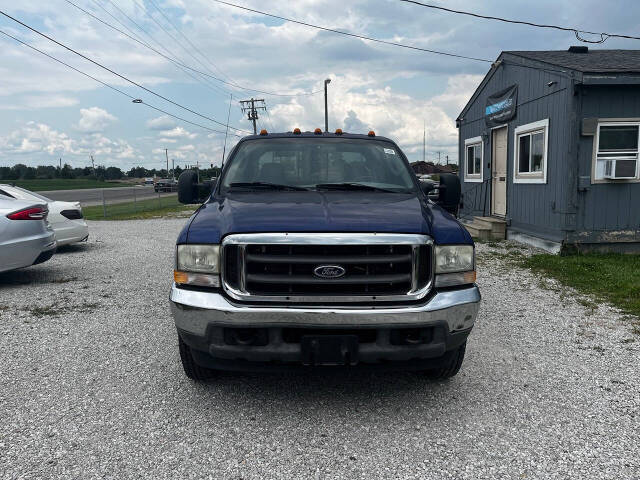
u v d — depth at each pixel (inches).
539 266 318.0
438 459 108.3
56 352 171.2
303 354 115.7
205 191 179.8
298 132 190.9
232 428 120.8
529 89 400.5
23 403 133.2
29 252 268.7
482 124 505.7
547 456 109.5
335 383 147.3
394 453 110.5
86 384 145.2
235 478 101.3
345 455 109.6
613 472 103.6
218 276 120.7
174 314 122.7
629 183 349.1
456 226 130.3
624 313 218.2
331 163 170.1
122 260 362.6
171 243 462.3
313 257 116.4
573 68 335.6
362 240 116.4
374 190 159.6
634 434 118.7
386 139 190.4
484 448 112.7
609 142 346.0
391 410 130.7
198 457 108.6
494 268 317.4
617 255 346.0
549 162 372.5
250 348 117.4
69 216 387.9
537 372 156.1
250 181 164.7
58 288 269.3
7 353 170.2
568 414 128.8
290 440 115.6
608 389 143.6
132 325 201.3
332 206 134.2
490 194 487.2
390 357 117.6
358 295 117.5
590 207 350.0
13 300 243.1
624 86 339.9
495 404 134.3
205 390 141.6
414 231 120.0
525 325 203.2
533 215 399.9
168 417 126.0
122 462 106.3
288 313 114.8
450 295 121.7
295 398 137.2
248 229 118.5
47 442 114.1
